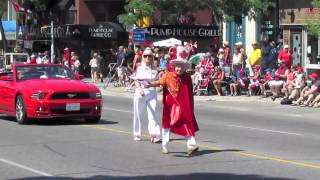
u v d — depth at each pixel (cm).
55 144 1411
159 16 4256
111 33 4925
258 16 3775
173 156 1255
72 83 1802
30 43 5719
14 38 6856
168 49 3584
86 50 5109
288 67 2700
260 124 1936
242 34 3997
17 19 6406
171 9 3584
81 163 1175
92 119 1848
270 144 1456
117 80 3816
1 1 5888
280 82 2681
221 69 2934
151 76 1468
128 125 1805
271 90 2744
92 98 1794
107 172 1086
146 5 3459
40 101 1734
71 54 4481
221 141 1503
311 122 2012
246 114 2262
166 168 1123
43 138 1507
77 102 1759
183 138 1540
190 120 1256
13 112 1850
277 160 1212
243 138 1568
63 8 5394
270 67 3066
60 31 5091
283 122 2005
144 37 3456
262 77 2908
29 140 1473
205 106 2559
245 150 1346
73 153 1288
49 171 1096
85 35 4975
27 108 1762
